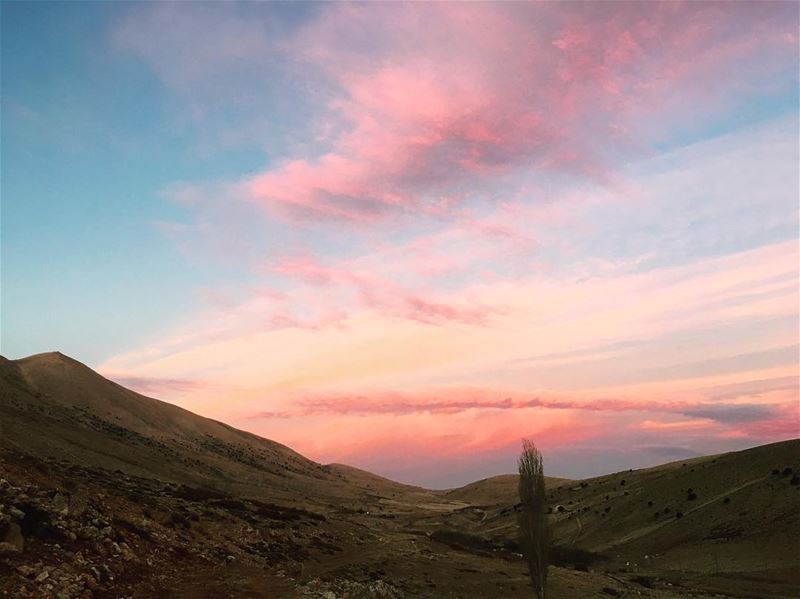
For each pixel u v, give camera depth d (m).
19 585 19.69
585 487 185.00
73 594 20.91
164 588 26.45
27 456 38.34
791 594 68.06
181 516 43.66
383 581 44.12
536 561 41.72
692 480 126.25
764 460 114.62
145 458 131.75
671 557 95.00
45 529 25.48
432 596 43.41
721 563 85.38
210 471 179.38
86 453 98.44
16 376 198.50
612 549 110.38
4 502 25.58
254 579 32.44
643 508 126.81
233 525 49.38
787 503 94.00
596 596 56.81
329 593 31.25
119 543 29.72
